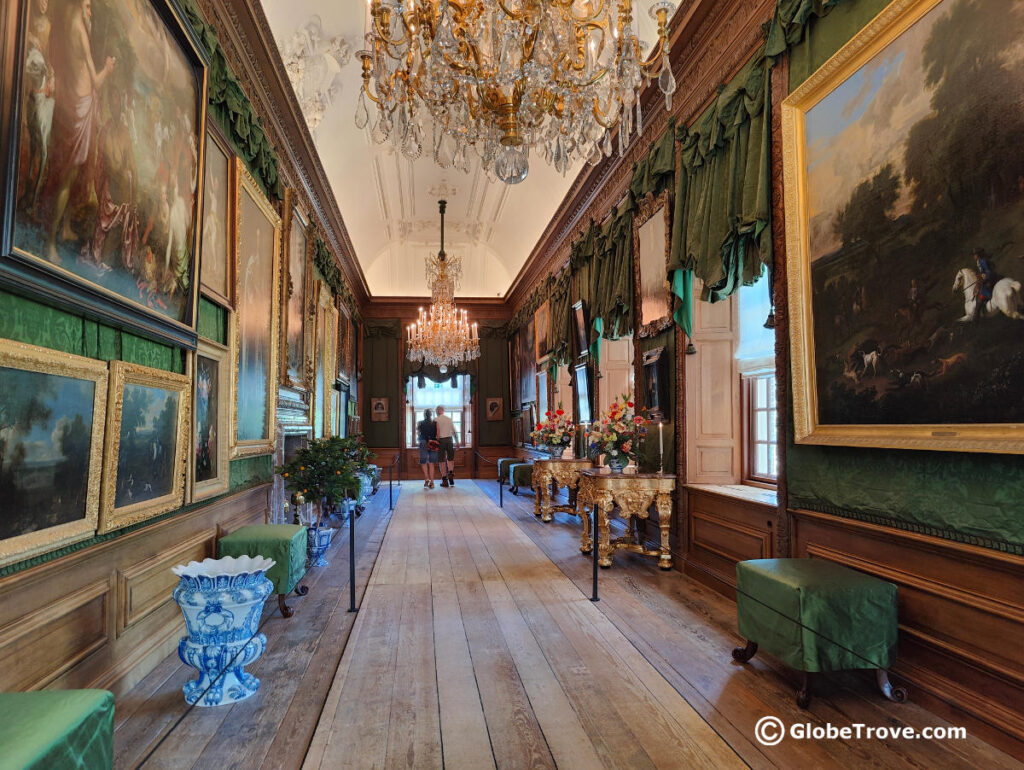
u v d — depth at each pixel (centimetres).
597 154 504
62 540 279
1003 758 267
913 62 326
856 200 368
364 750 278
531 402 1511
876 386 352
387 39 419
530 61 402
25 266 245
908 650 332
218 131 507
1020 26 265
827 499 402
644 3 643
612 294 835
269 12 662
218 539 512
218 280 515
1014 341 265
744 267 502
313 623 465
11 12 232
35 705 189
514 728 298
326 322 1120
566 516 1025
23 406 253
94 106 299
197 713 317
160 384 382
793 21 427
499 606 505
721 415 635
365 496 1066
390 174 1327
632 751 276
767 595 345
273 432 698
